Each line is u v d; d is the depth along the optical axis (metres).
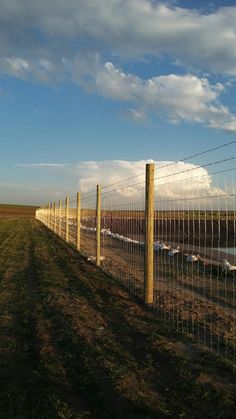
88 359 6.97
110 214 29.47
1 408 5.45
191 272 15.62
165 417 5.23
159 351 7.31
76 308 10.45
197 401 5.61
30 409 5.41
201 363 6.81
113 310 10.20
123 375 6.36
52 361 6.90
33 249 24.78
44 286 13.13
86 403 5.61
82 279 14.24
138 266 17.69
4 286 13.47
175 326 8.84
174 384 6.06
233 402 5.55
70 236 35.78
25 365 6.89
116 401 5.62
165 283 13.74
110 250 24.06
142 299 11.26
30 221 77.31
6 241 30.64
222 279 14.26
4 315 9.89
